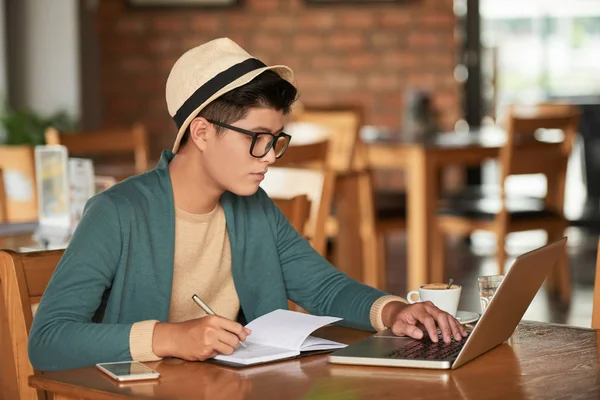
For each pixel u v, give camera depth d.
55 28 6.79
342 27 7.56
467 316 1.96
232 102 1.80
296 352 1.67
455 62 7.57
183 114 1.85
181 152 1.95
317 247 2.79
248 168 1.83
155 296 1.90
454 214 5.36
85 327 1.71
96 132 5.02
